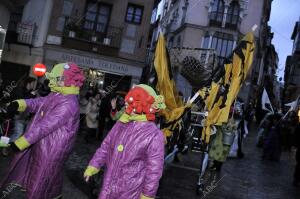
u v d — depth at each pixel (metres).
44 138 4.14
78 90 4.42
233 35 35.03
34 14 22.05
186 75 19.53
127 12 23.97
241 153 14.31
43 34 22.22
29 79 9.45
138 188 3.34
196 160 11.90
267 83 45.12
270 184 10.26
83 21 23.27
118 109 10.30
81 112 13.01
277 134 14.94
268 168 12.99
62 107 4.19
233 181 9.74
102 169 5.93
